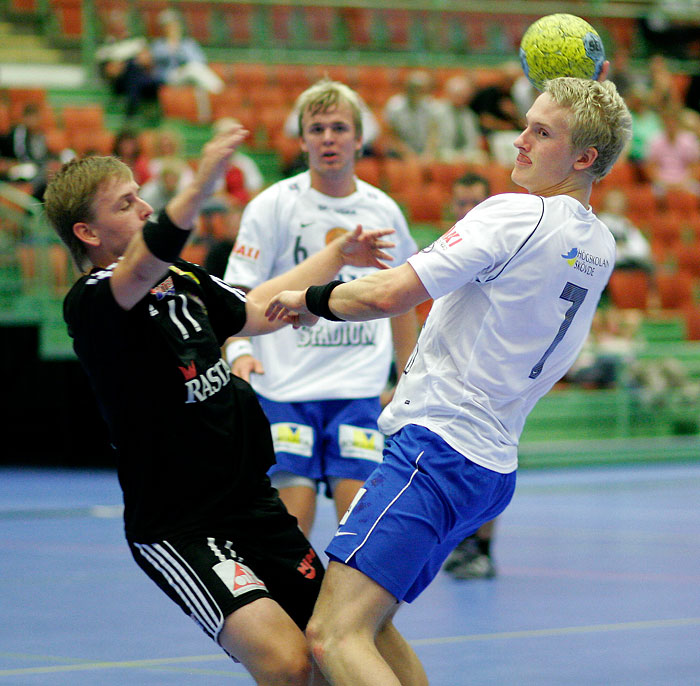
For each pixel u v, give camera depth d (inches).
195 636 543.2
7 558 789.9
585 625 569.3
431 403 329.7
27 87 1859.0
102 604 624.7
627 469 1478.8
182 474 327.3
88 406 1534.2
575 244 328.5
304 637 329.4
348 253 379.2
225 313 352.8
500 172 1771.7
